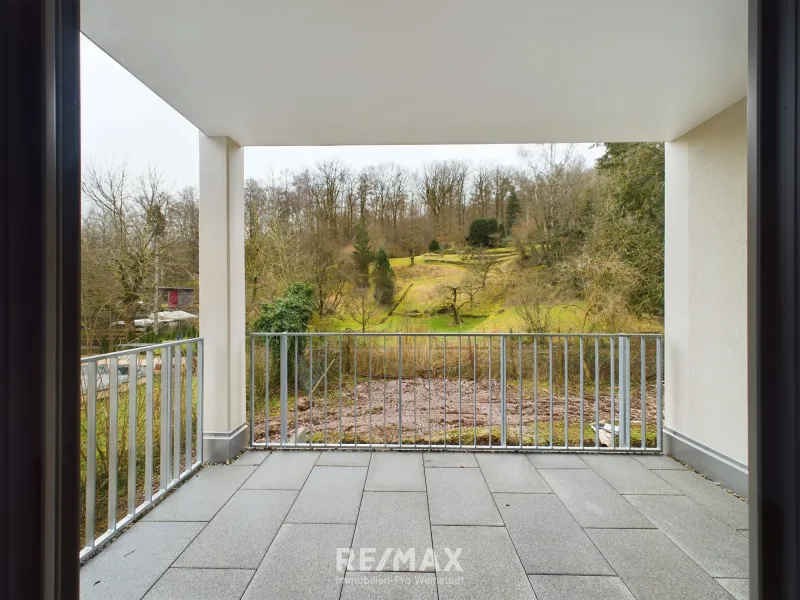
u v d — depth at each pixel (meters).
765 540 0.72
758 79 0.73
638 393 5.17
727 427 2.60
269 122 2.74
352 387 5.33
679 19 1.71
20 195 0.66
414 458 3.06
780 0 0.71
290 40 1.85
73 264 0.73
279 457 3.07
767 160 0.72
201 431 2.94
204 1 1.58
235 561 1.87
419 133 2.94
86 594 1.65
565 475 2.77
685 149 2.96
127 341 4.12
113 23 1.72
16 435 0.66
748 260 0.75
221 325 2.98
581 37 1.84
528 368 5.57
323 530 2.12
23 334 0.66
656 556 1.90
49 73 0.68
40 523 0.67
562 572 1.79
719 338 2.67
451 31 1.79
